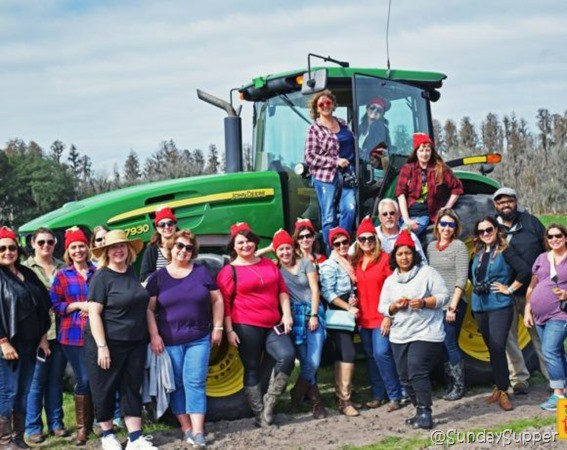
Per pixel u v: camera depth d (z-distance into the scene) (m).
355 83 7.58
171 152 53.25
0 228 5.91
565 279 6.52
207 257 6.86
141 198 7.45
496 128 66.25
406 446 5.66
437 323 6.21
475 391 7.38
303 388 6.92
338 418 6.63
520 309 7.24
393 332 6.29
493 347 6.74
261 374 6.61
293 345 6.55
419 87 8.27
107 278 5.73
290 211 8.00
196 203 7.57
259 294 6.39
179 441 6.05
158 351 5.95
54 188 42.34
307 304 6.68
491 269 6.78
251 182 7.82
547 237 6.57
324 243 7.57
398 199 7.41
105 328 5.71
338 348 6.77
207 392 6.59
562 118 57.34
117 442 5.82
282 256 6.70
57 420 6.40
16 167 42.50
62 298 6.24
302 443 5.88
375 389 7.02
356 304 6.87
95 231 6.46
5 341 5.74
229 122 8.30
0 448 5.81
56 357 6.36
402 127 8.00
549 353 6.55
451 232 6.91
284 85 8.12
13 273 5.89
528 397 7.08
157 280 6.09
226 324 6.36
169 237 6.47
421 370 6.16
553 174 38.06
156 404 6.08
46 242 6.57
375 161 7.75
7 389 5.81
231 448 5.81
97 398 5.75
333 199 7.41
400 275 6.26
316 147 7.40
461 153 50.34
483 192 8.74
